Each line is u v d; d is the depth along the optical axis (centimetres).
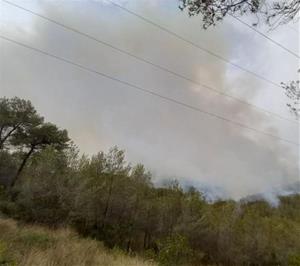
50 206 2073
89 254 1119
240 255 2917
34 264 785
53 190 2116
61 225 1950
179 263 1445
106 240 2086
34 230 1449
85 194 2152
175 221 2606
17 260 756
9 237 1064
